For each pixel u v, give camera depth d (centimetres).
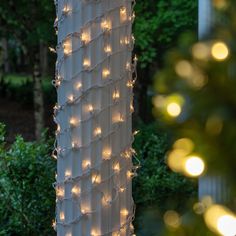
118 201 321
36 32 1259
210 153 122
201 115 123
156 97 136
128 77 324
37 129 1429
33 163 603
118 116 316
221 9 126
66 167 319
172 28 1077
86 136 313
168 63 130
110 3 310
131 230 335
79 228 317
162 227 138
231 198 126
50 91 1977
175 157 128
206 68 124
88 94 310
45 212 601
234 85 121
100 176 313
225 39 124
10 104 2362
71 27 310
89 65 309
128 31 323
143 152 677
